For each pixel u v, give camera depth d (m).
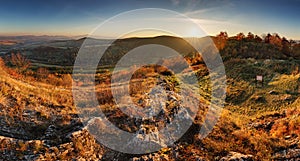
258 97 30.61
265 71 39.25
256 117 25.53
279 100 29.38
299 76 34.38
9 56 50.97
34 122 16.12
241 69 40.62
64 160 13.12
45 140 14.10
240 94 32.16
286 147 16.98
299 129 19.59
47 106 18.62
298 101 28.05
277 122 22.45
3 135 14.15
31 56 53.25
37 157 12.67
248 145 17.02
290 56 52.88
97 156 14.20
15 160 12.37
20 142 13.24
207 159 15.02
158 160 14.20
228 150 16.08
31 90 21.31
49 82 28.41
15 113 16.56
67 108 18.81
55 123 16.42
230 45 53.78
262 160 15.45
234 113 26.73
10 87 20.05
